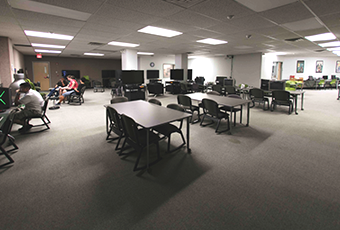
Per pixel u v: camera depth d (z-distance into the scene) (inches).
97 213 67.9
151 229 60.8
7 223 62.8
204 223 63.2
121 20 149.9
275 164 104.0
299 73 554.6
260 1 111.0
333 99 336.2
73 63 518.6
